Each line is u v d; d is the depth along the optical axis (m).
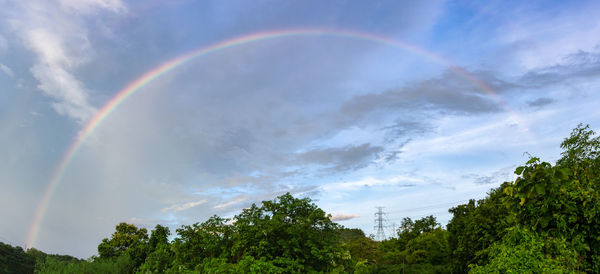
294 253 11.41
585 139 17.25
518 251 5.27
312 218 12.12
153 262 15.78
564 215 5.43
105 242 29.97
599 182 6.06
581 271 5.11
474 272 6.03
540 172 5.53
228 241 12.84
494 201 22.80
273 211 12.81
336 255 11.96
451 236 30.77
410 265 44.25
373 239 59.00
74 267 19.27
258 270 9.59
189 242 13.73
